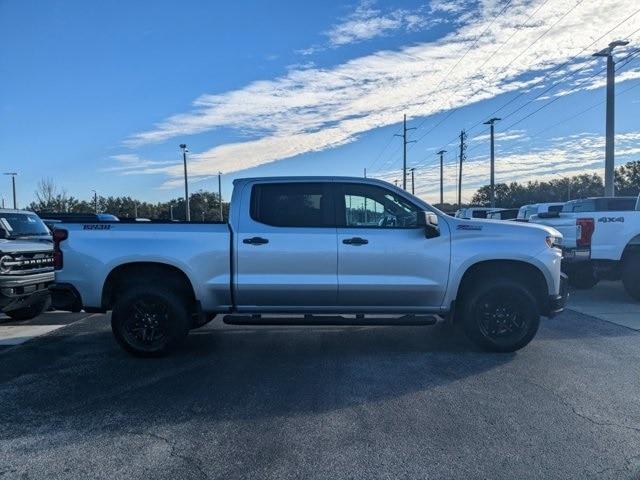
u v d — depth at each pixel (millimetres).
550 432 4137
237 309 6320
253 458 3760
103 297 6281
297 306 6305
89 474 3561
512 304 6246
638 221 9539
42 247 8875
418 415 4496
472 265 6277
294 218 6293
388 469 3588
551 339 7004
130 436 4141
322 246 6172
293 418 4457
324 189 6355
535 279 6434
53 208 72438
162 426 4324
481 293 6223
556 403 4730
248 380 5465
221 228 6270
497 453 3799
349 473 3541
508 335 6297
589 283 11500
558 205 19609
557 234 6488
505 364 5910
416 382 5340
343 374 5625
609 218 9727
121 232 6242
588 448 3865
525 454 3781
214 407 4723
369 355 6352
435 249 6207
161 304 6215
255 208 6320
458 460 3703
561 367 5781
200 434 4160
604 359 6074
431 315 6562
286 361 6129
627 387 5133
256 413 4578
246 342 7016
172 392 5125
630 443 3939
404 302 6305
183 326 6242
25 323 8695
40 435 4180
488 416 4457
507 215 25609
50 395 5086
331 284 6191
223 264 6203
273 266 6188
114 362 6184
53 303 6305
